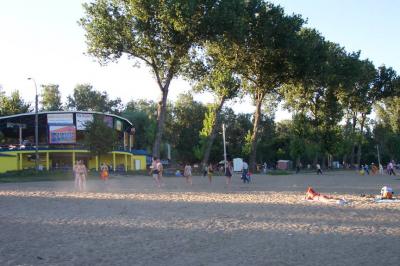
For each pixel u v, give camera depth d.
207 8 49.41
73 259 9.52
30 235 12.47
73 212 17.59
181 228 13.51
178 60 52.69
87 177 49.16
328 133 82.88
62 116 71.00
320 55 61.56
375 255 9.70
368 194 25.30
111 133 61.16
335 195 24.66
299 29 58.72
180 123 113.38
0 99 91.38
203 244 11.07
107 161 75.06
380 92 92.31
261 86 63.72
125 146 78.88
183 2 46.62
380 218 15.42
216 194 26.20
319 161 120.25
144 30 49.09
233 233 12.61
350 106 89.94
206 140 80.19
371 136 123.50
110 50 50.78
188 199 22.95
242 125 118.62
